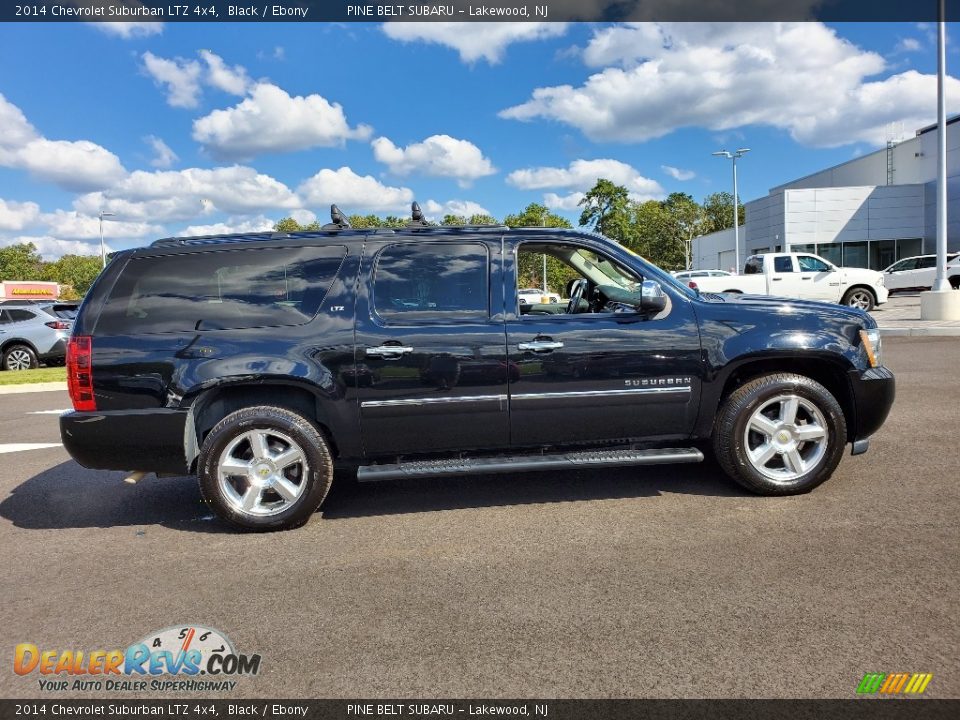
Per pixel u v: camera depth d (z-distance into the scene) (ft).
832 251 123.65
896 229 121.19
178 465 13.25
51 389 39.50
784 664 8.08
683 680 7.86
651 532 12.42
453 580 10.80
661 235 273.75
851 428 14.65
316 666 8.50
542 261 16.10
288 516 13.26
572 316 13.89
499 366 13.50
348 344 13.25
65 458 20.76
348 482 16.60
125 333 13.12
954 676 7.73
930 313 48.34
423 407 13.43
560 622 9.31
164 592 10.80
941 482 14.39
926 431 18.76
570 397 13.69
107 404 13.04
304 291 13.57
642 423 14.06
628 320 13.89
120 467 13.26
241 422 13.02
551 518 13.44
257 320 13.35
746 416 13.84
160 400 13.00
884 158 135.74
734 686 7.71
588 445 14.20
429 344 13.35
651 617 9.33
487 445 13.92
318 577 11.14
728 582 10.25
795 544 11.54
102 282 13.35
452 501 14.78
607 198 212.64
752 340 13.79
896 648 8.31
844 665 8.00
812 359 14.33
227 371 12.96
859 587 9.90
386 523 13.60
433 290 13.78
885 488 14.17
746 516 12.99
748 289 62.13
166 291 13.37
